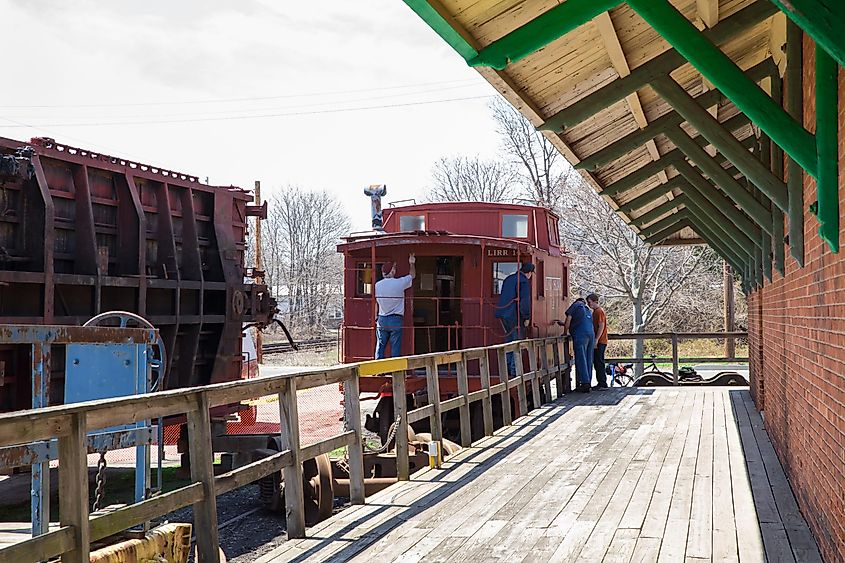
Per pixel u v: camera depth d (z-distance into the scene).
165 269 10.57
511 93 6.41
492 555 5.28
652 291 32.97
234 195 12.30
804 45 5.98
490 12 4.63
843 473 4.29
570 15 4.43
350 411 6.88
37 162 8.80
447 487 7.40
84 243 9.41
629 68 6.80
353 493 6.81
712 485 7.41
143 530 4.70
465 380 9.72
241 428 12.72
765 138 8.54
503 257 14.20
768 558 5.19
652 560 5.16
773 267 8.41
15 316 8.37
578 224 34.34
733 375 18.50
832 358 4.61
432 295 14.34
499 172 59.41
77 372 5.34
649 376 18.61
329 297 69.94
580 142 8.80
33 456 4.25
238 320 11.95
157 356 10.22
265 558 5.26
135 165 10.29
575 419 12.05
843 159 4.23
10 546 3.41
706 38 4.29
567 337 16.25
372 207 16.38
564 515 6.33
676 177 11.11
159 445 5.55
